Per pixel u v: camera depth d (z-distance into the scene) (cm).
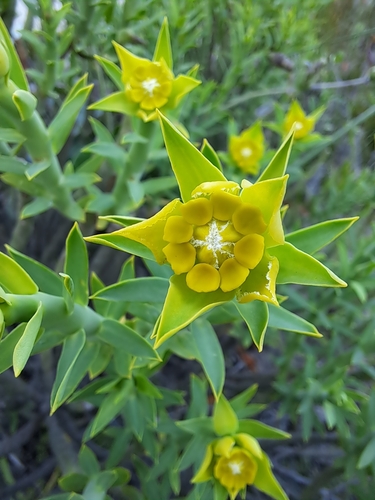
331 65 15
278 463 15
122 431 10
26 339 5
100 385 8
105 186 12
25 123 7
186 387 15
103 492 8
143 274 16
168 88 7
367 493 11
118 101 8
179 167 5
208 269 5
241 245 5
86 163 10
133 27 11
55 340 7
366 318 12
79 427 13
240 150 11
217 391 6
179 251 5
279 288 12
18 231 11
